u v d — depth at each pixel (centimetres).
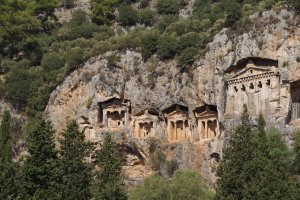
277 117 19312
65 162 16375
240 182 15538
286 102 19362
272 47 19725
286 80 19388
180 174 18262
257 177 15500
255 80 19950
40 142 15925
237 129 16388
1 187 15150
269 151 16675
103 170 16625
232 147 16250
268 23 19925
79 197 15938
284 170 15975
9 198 14788
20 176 15675
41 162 15738
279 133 18438
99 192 16088
